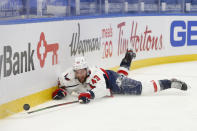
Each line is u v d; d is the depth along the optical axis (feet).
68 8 72.08
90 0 81.76
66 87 64.13
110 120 50.78
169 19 111.55
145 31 104.47
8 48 52.54
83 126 47.88
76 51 73.10
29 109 57.06
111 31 88.99
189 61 116.67
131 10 99.91
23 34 56.03
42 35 61.21
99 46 83.41
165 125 48.47
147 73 92.27
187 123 49.47
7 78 52.65
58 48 66.44
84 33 76.18
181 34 115.03
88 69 60.80
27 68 57.31
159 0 108.78
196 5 116.78
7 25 52.11
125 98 64.54
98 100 62.95
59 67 67.00
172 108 57.62
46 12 64.64
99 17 82.69
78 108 57.41
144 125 48.42
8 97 52.95
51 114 53.93
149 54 106.63
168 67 103.24
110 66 89.35
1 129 46.44
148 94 67.15
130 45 98.63
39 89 60.75
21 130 46.09
